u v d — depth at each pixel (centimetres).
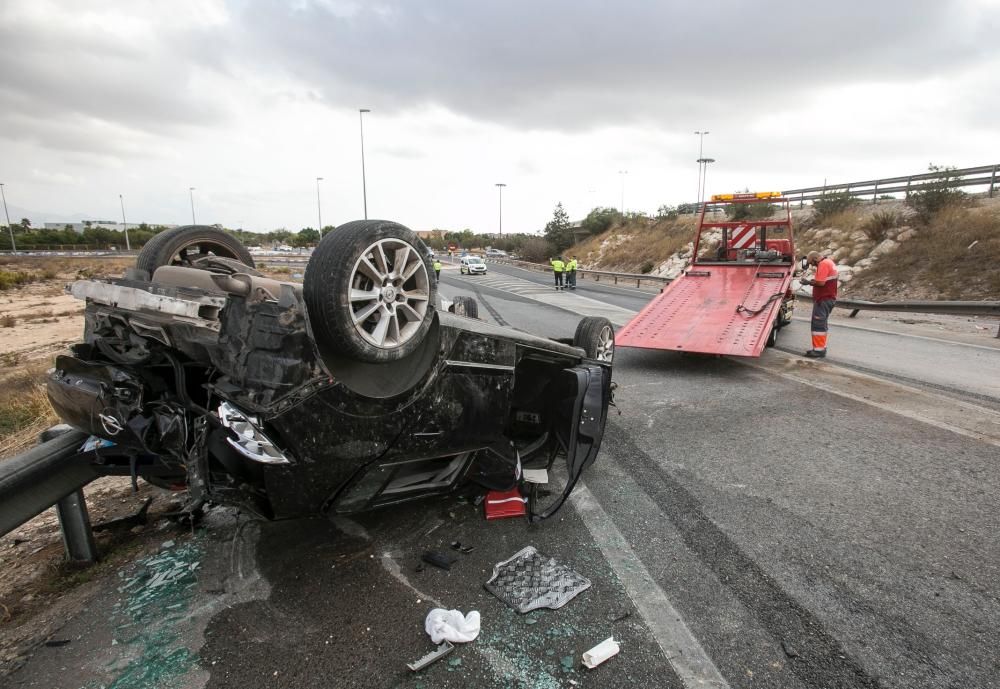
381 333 284
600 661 255
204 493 281
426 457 329
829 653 261
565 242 5488
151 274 349
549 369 455
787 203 1091
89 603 304
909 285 1725
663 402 672
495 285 2872
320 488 288
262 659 261
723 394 705
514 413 480
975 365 870
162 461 319
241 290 269
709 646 266
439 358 325
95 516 401
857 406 649
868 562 333
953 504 404
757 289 965
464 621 280
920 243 1859
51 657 265
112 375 307
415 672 251
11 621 293
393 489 331
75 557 339
